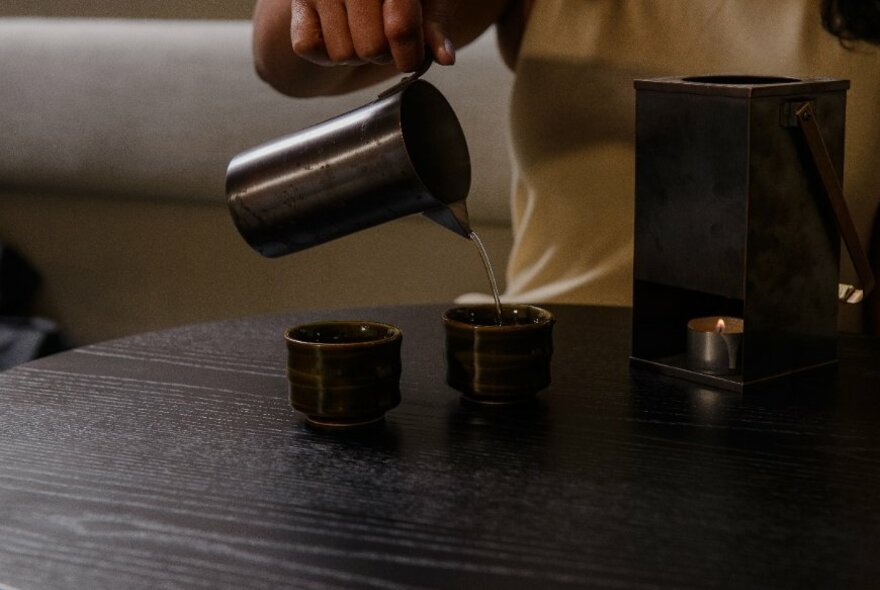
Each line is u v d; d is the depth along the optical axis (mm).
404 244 2332
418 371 1103
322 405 929
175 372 1105
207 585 687
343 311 1333
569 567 705
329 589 681
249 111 2311
